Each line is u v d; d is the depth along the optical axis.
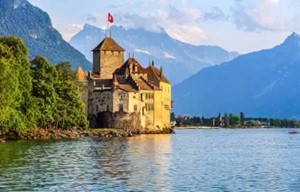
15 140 164.25
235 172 88.81
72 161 100.00
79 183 72.62
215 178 80.25
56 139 178.50
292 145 187.50
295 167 99.00
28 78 173.12
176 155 123.00
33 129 179.75
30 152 117.12
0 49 163.50
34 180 74.38
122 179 77.06
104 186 70.69
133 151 129.62
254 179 80.12
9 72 145.88
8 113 148.50
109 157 110.44
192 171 88.75
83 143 157.00
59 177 77.62
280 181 78.38
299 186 73.62
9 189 67.44
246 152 142.12
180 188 70.50
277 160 115.19
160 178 79.00
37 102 181.50
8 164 92.44
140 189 69.19
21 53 175.50
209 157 119.69
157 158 111.94
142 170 88.38
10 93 145.88
